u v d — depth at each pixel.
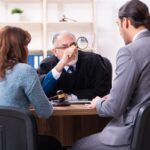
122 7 1.67
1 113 1.41
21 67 1.58
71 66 2.49
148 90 1.55
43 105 1.62
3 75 1.58
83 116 2.45
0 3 4.87
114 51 5.03
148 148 1.46
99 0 4.97
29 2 4.90
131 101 1.59
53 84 2.24
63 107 1.79
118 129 1.59
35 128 1.40
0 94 1.59
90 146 1.70
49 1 4.89
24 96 1.63
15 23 4.69
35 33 4.92
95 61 2.57
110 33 5.03
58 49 2.46
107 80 2.56
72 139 2.47
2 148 1.44
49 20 4.91
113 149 1.61
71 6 4.95
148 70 1.53
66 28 4.93
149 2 4.74
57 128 2.46
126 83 1.52
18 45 1.62
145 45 1.56
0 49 1.60
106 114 1.62
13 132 1.42
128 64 1.52
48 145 1.88
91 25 4.93
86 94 2.44
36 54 4.69
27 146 1.41
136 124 1.44
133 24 1.62
